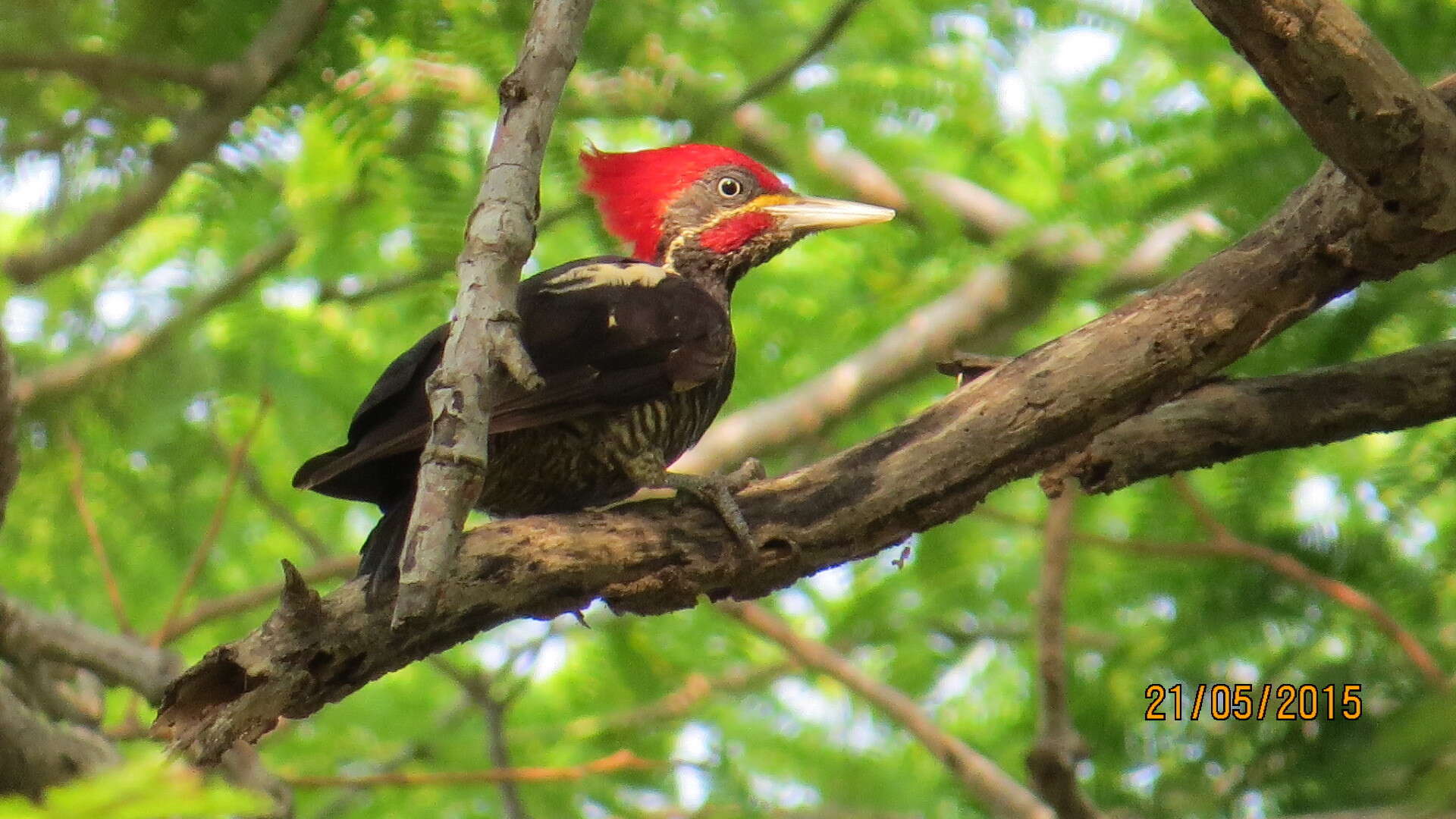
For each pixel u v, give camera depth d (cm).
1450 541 1076
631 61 1043
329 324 1538
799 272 1605
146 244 1512
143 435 1404
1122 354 758
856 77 1178
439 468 573
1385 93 675
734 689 1542
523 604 730
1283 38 661
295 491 1642
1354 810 938
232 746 686
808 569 770
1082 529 1277
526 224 598
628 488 940
